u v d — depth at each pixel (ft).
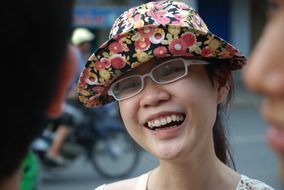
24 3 2.77
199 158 5.75
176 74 5.52
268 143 1.96
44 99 2.99
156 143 5.63
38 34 2.83
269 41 1.93
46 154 25.13
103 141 26.30
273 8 1.97
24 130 2.95
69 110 25.34
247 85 1.95
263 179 25.17
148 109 5.60
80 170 27.37
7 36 2.75
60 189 24.30
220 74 5.90
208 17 63.46
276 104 1.92
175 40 5.36
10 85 2.84
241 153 31.53
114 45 5.49
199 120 5.59
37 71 2.88
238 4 62.08
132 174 26.68
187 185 5.82
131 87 5.65
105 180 26.17
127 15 5.61
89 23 56.70
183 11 5.52
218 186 5.95
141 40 5.41
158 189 6.01
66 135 25.43
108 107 26.35
